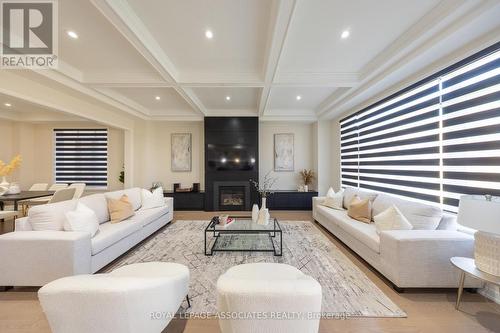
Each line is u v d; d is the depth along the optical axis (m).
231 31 2.38
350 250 3.16
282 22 2.03
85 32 2.35
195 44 2.64
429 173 2.93
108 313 1.16
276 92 4.38
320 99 4.88
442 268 2.08
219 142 5.80
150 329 1.30
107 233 2.65
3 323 1.70
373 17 2.14
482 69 2.26
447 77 2.65
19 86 2.97
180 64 3.16
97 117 4.52
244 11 2.07
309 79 3.43
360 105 4.48
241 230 3.05
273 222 3.57
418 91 3.09
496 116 2.15
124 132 5.96
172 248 3.21
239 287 1.11
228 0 1.93
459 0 1.81
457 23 2.01
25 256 2.08
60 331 1.18
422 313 1.84
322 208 4.27
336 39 2.52
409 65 2.75
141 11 2.06
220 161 5.82
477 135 2.32
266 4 1.99
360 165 4.64
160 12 2.08
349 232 3.09
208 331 1.65
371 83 3.43
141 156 5.99
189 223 4.59
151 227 3.69
